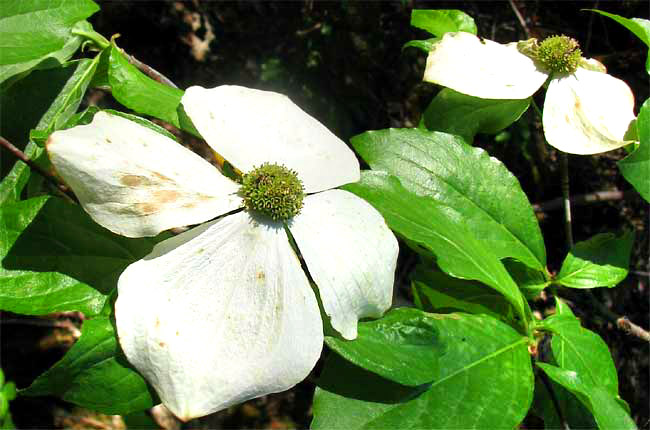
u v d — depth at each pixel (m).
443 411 0.23
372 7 0.48
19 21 0.24
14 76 0.25
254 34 0.56
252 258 0.23
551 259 0.52
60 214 0.23
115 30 0.59
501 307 0.28
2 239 0.22
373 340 0.23
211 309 0.21
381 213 0.26
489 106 0.31
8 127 0.25
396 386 0.23
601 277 0.29
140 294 0.21
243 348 0.21
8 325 0.54
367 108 0.52
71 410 0.55
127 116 0.23
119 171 0.21
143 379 0.21
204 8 0.59
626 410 0.26
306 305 0.22
